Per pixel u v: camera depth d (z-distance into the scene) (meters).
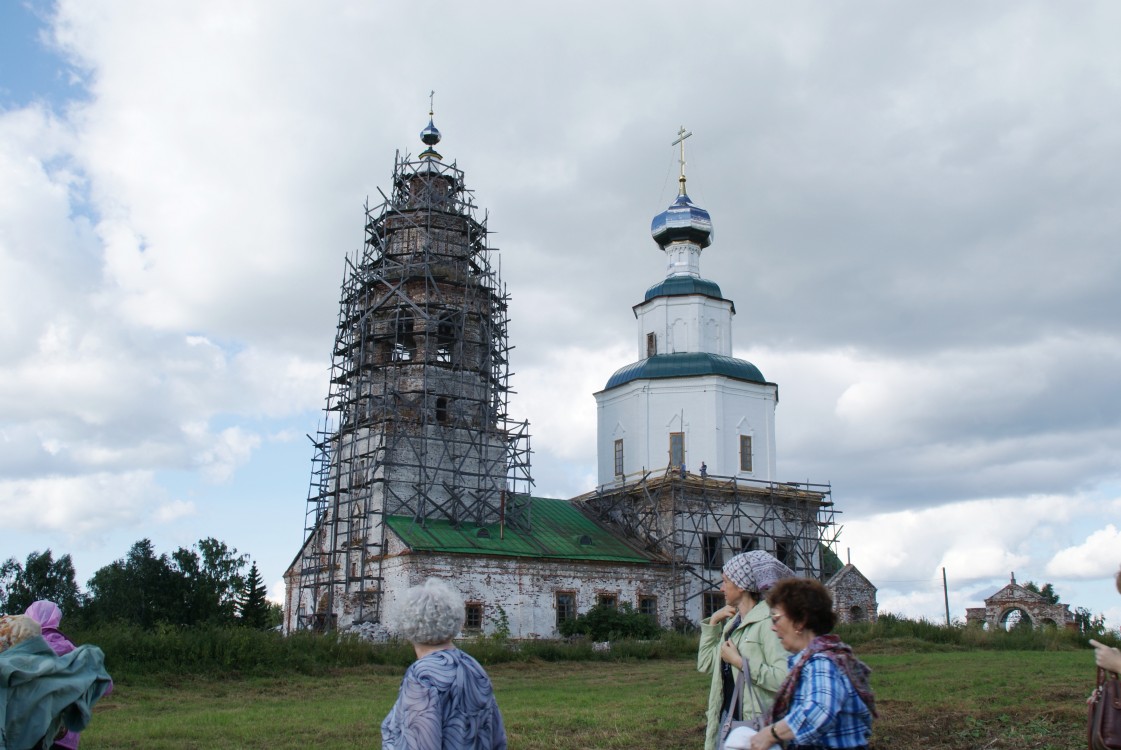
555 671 37.50
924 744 17.14
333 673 35.28
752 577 9.06
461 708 7.34
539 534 54.69
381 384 54.06
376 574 49.31
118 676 31.03
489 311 56.47
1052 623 62.03
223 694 29.64
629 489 59.59
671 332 64.44
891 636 46.78
